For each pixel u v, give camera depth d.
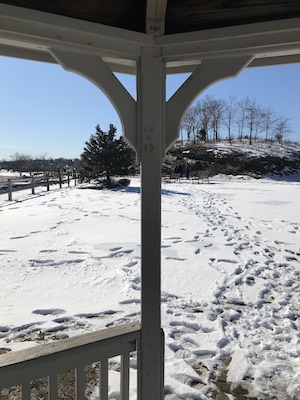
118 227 7.84
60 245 6.25
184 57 1.67
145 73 1.65
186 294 4.20
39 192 14.44
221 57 1.66
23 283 4.45
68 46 1.55
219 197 13.86
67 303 3.90
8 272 4.82
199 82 1.68
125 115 1.68
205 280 4.67
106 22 1.58
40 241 6.51
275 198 13.54
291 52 1.64
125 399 1.78
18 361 1.52
